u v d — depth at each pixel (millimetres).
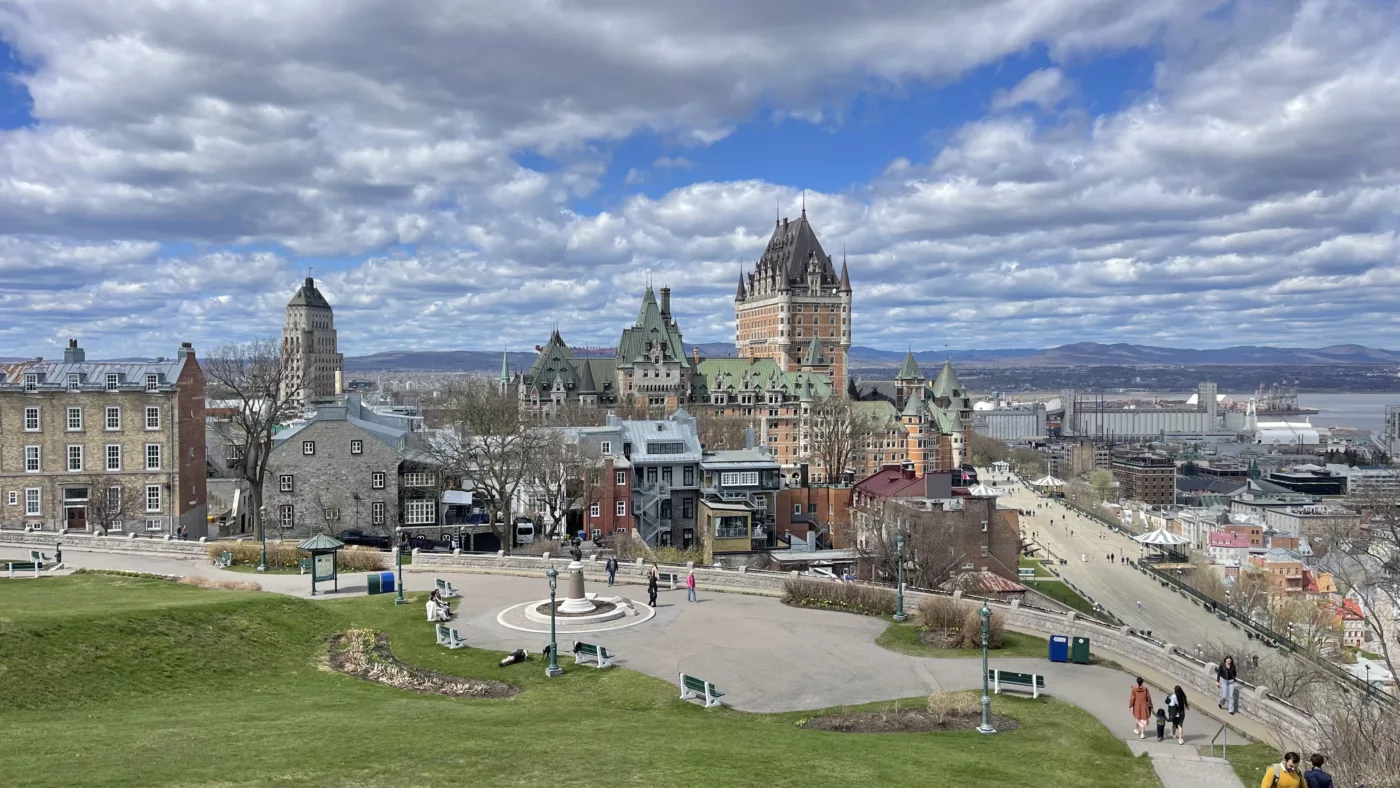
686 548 120000
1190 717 41719
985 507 124875
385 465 103875
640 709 41344
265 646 48312
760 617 58812
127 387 96438
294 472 101938
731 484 126812
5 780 25422
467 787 26281
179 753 28891
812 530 137250
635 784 27234
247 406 96438
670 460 123375
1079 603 161625
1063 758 35000
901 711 41375
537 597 63000
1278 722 40156
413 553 74688
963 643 52656
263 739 30984
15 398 93750
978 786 29875
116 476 96062
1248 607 155125
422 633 53156
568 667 47469
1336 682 68438
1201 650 117062
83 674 40188
